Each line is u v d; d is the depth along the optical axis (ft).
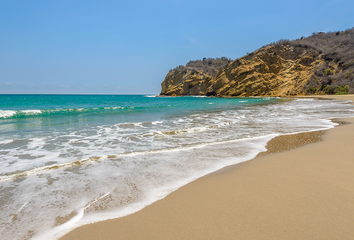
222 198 8.80
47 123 32.19
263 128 27.09
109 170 12.41
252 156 15.01
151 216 7.61
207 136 22.66
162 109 60.95
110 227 6.98
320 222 6.82
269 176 11.09
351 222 6.78
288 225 6.73
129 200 8.86
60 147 18.24
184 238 6.31
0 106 80.79
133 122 33.01
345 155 14.52
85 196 9.22
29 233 6.67
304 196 8.67
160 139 21.36
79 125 30.35
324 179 10.41
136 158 14.73
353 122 30.58
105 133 24.54
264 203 8.23
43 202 8.67
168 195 9.25
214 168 12.66
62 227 7.00
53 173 11.91
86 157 15.21
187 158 14.69
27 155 15.80
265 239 6.09
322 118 36.50
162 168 12.73
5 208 8.14
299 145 17.78
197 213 7.70
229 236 6.31
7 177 11.07
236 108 63.26
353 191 9.03
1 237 6.40
